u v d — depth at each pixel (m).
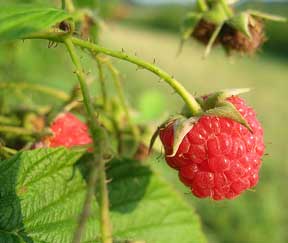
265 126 0.49
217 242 0.25
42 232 0.06
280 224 0.27
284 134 0.46
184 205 0.07
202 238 0.07
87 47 0.05
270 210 0.27
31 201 0.06
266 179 0.32
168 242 0.07
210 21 0.09
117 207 0.07
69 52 0.05
